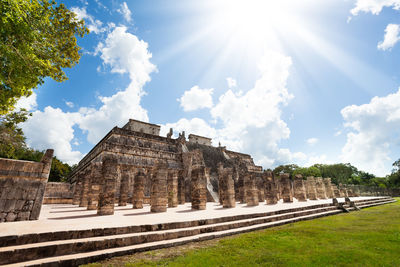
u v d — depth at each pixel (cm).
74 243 460
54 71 920
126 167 2512
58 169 3816
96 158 2650
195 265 402
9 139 1522
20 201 786
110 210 1031
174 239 589
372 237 592
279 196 2891
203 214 968
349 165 6300
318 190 2542
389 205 1778
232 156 4544
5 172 782
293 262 407
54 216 926
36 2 714
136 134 3070
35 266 385
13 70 688
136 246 513
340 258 426
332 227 761
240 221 802
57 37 966
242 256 449
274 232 684
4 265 379
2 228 542
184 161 3055
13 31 596
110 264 418
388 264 392
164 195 1242
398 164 5534
